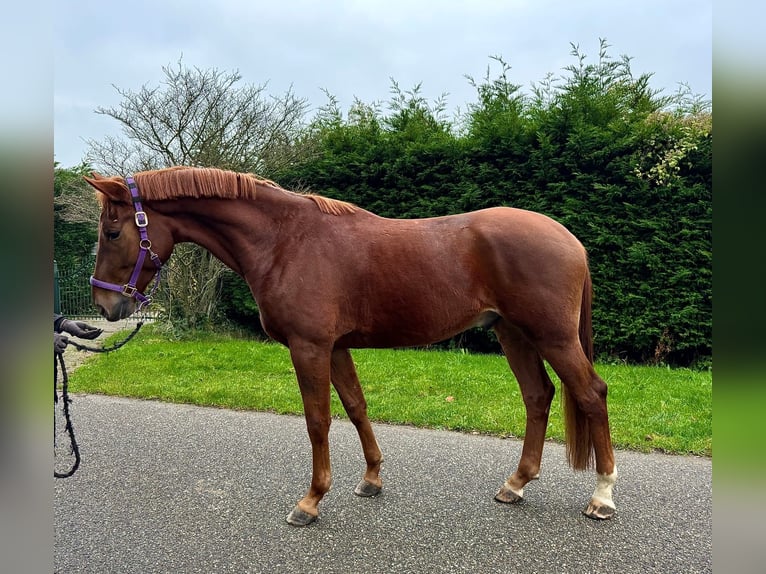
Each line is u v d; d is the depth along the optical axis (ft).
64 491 8.73
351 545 6.97
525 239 7.20
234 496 8.53
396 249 7.36
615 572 6.26
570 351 7.22
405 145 22.02
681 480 8.93
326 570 6.40
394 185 22.20
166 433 11.73
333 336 7.36
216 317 25.72
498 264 7.24
